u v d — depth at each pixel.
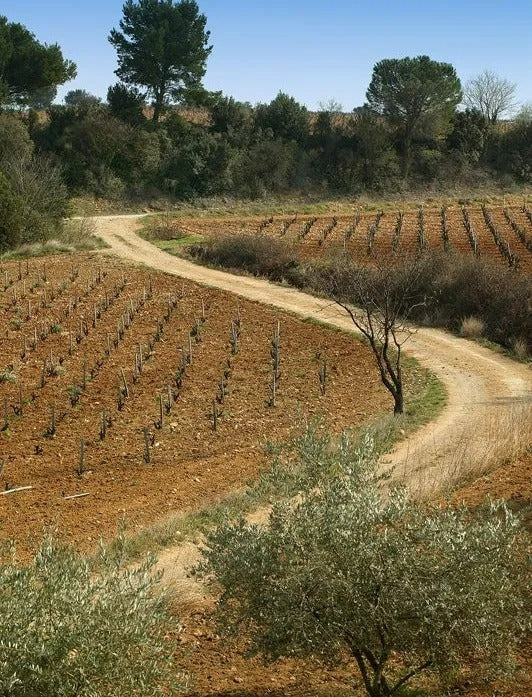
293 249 48.34
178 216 67.12
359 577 7.14
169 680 6.88
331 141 92.56
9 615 6.21
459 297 36.03
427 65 91.88
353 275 33.38
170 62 89.06
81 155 80.31
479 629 6.95
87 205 75.19
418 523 7.40
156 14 88.44
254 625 7.79
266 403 25.36
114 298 38.81
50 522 15.45
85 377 27.16
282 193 86.31
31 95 88.88
